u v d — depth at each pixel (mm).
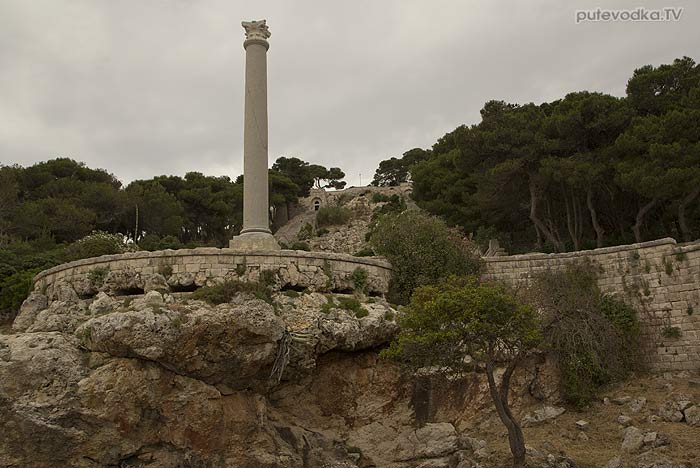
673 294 31953
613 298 33625
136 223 68438
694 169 38781
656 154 40469
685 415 25953
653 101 46062
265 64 34031
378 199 110812
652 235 49000
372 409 29438
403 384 30094
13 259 40938
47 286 33062
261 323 25281
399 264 35375
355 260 32656
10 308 35750
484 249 52344
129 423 23562
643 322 32531
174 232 74875
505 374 24906
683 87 45844
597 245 47906
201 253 29422
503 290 26469
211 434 24656
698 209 47031
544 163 45844
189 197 81688
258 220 31906
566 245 51844
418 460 27172
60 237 62688
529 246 56344
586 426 27125
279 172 117188
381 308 30203
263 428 26312
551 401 29500
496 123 50125
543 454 24094
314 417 28953
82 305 28969
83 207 66688
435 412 29906
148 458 23875
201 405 24547
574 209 49750
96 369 23688
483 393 29766
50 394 23047
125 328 23375
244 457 25203
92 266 30812
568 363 29734
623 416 26938
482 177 50781
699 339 30562
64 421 22859
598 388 30219
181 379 24547
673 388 29109
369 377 29859
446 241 37000
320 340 27578
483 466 24453
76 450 22938
